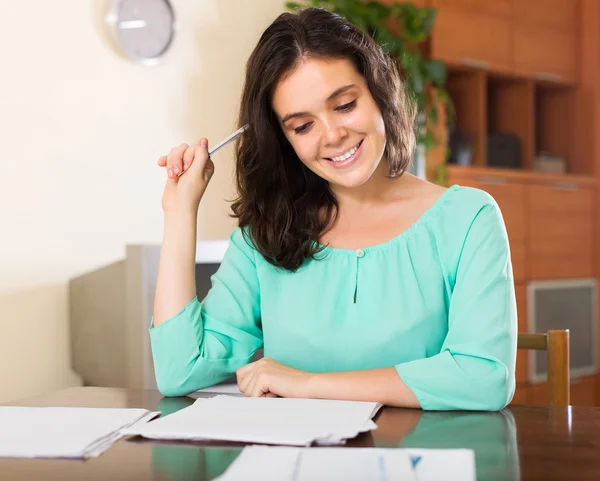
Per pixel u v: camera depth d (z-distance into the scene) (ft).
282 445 2.97
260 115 4.63
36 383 8.89
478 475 2.61
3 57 8.64
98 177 9.61
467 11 13.20
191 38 10.72
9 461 2.91
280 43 4.38
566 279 14.61
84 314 8.89
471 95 13.64
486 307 4.16
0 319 8.59
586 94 15.34
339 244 4.73
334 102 4.31
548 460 2.76
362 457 2.66
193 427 3.22
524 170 14.39
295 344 4.58
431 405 3.79
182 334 4.58
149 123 10.21
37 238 8.95
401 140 4.68
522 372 13.41
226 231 11.12
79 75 9.40
